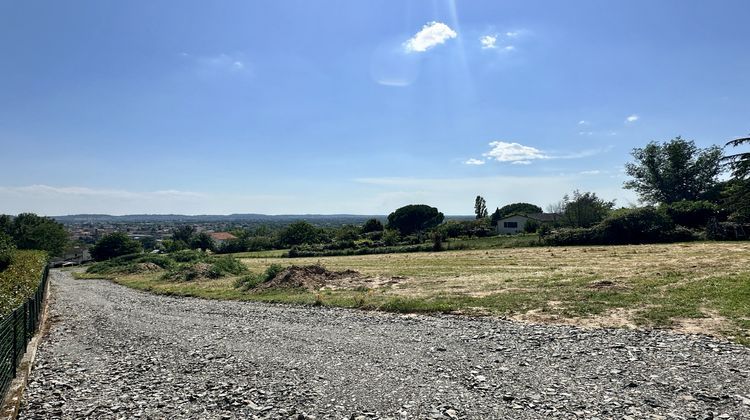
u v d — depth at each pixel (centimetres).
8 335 1023
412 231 10512
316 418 863
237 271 4309
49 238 10781
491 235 8750
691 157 7969
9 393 996
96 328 2003
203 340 1598
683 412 790
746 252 3194
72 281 5412
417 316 1786
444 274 3044
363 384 1042
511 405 870
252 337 1603
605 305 1658
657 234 4991
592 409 826
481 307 1814
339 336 1534
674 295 1706
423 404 902
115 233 10275
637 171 8331
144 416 911
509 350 1238
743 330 1238
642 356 1102
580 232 5416
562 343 1262
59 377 1223
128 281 4697
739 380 917
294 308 2191
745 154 4316
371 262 4781
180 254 6988
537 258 3928
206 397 1009
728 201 4738
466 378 1040
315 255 7194
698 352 1099
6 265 3406
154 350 1493
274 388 1046
